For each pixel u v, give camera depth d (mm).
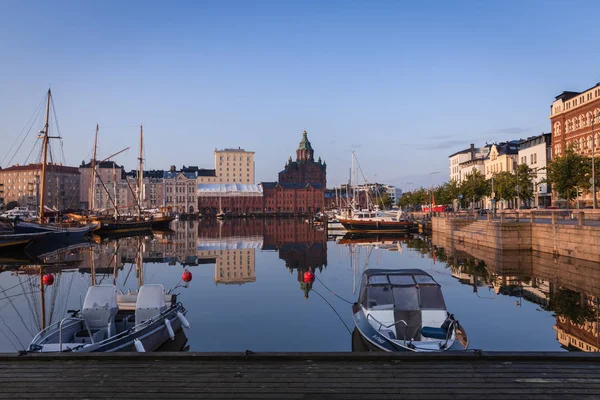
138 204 114438
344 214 109062
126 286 34031
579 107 77750
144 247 67250
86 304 17219
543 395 9617
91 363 11602
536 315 22906
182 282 35406
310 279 28656
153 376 10758
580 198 72625
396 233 93125
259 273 40312
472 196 95688
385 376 10625
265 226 139625
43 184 69188
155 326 17875
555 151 85812
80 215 101375
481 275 35688
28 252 58688
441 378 10484
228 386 10172
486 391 9812
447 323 17359
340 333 20609
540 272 36562
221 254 57375
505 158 109875
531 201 97062
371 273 20391
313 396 9641
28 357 11742
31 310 25750
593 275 33875
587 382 10211
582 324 21156
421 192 147375
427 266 41812
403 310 18141
